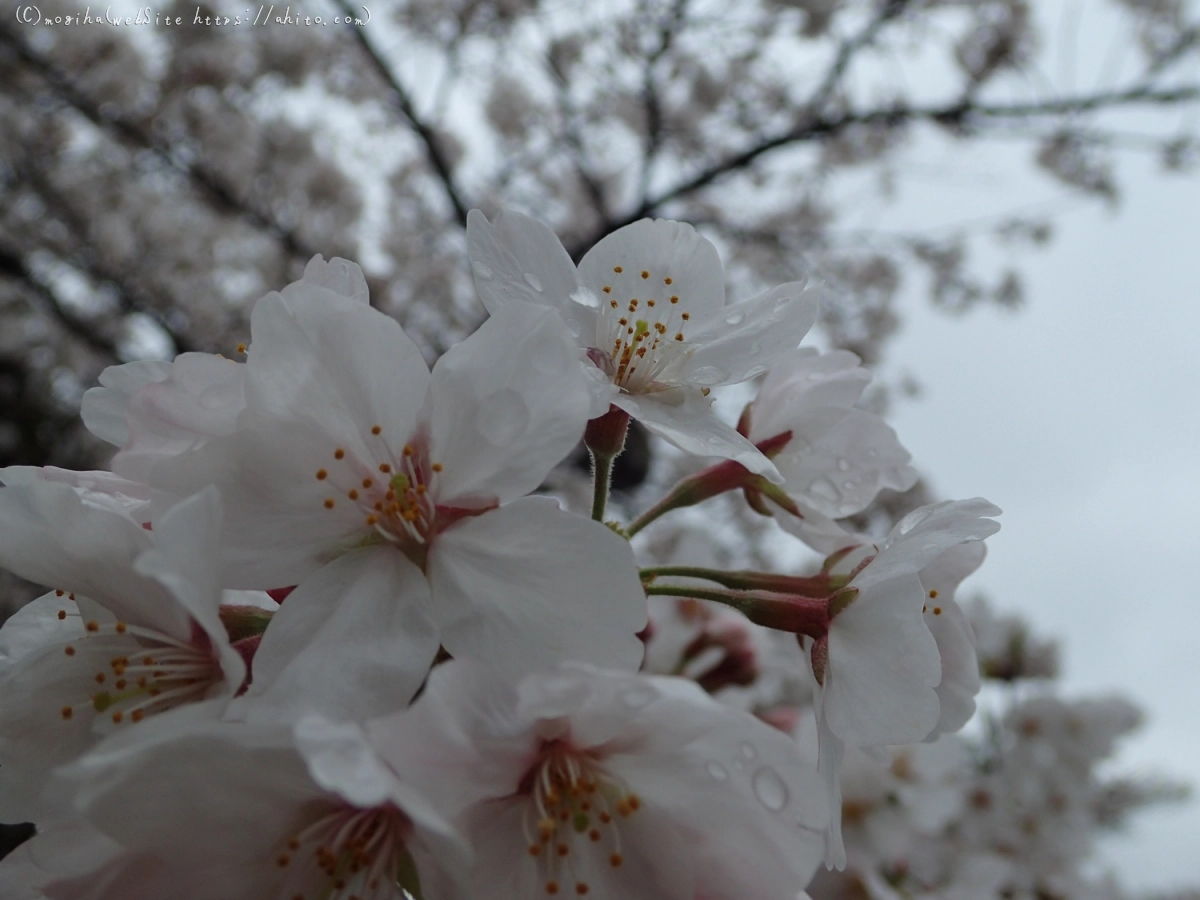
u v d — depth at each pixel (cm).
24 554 7
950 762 16
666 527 34
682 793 6
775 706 21
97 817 5
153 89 42
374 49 41
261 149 44
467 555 7
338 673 6
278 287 47
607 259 10
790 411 10
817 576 9
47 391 42
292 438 7
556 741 6
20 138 40
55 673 7
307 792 6
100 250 42
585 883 6
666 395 9
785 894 6
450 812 6
